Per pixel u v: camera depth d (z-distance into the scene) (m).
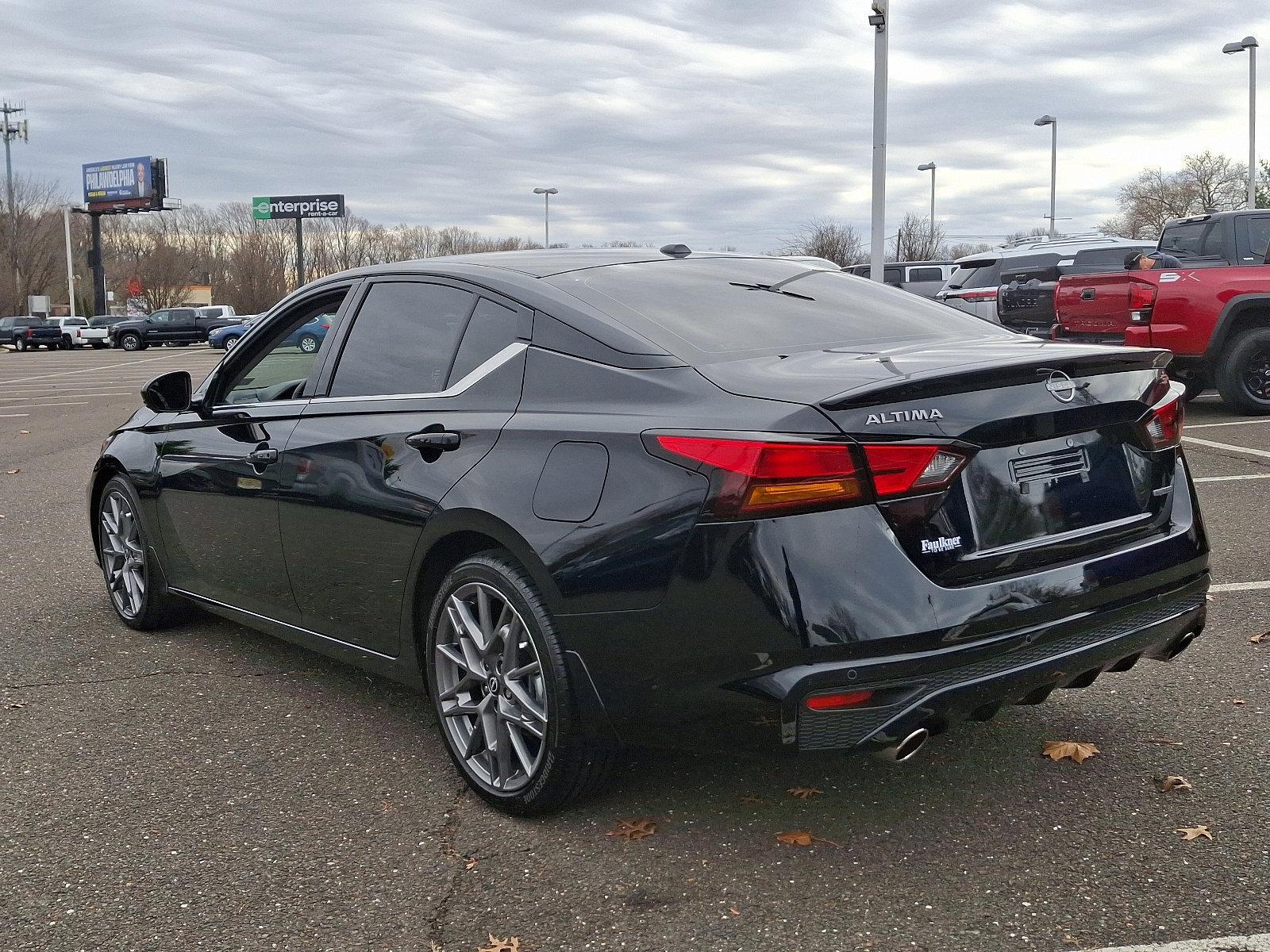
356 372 3.83
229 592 4.40
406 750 3.70
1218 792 3.17
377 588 3.56
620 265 3.74
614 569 2.80
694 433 2.73
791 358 3.08
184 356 38.81
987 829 3.00
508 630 3.13
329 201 85.75
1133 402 3.10
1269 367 10.34
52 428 14.38
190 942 2.60
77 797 3.38
